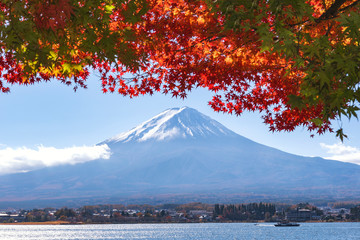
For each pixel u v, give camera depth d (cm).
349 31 534
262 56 1009
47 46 652
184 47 1031
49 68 736
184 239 15588
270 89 1248
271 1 524
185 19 954
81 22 638
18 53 638
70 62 779
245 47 972
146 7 721
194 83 1098
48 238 17275
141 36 946
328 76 532
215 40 986
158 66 1182
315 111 1134
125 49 728
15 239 16438
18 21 607
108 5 659
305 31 824
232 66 1037
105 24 665
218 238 15688
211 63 1046
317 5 987
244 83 1225
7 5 588
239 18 558
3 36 614
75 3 617
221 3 560
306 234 17275
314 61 541
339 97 541
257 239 14400
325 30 863
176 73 1095
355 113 542
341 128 550
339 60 525
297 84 1107
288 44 533
